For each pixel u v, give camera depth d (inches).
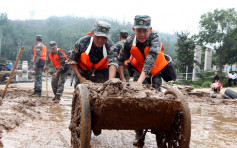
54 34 3846.0
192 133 202.7
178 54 1189.1
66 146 153.4
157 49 160.2
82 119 102.8
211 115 307.6
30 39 3784.5
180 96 113.0
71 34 3944.4
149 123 120.2
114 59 183.9
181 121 114.0
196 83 1104.8
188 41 1170.6
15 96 397.1
